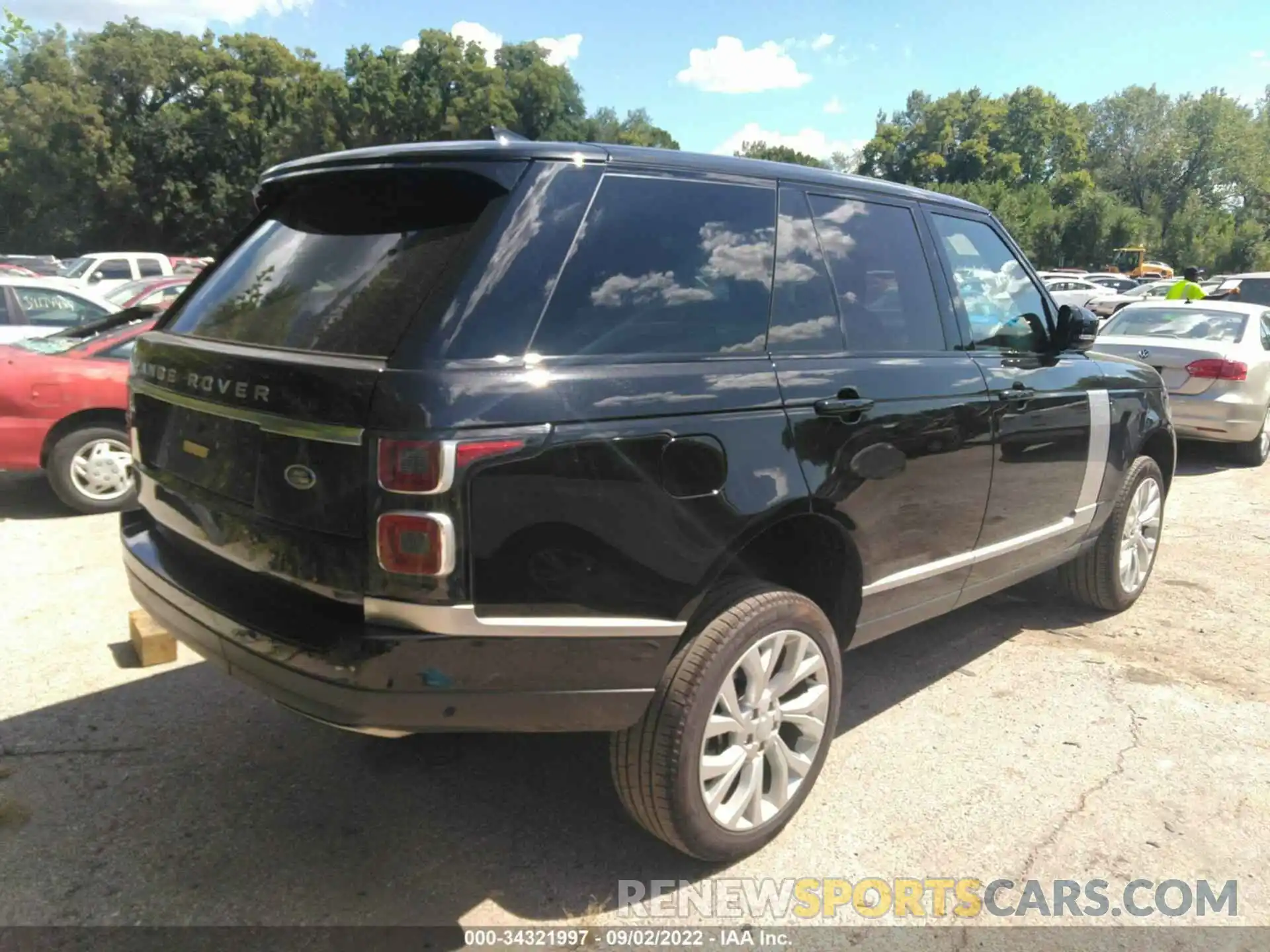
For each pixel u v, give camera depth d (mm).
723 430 2508
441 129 53562
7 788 3031
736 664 2578
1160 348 8719
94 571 5105
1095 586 4707
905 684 4004
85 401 6043
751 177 2883
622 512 2305
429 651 2127
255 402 2334
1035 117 76250
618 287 2453
